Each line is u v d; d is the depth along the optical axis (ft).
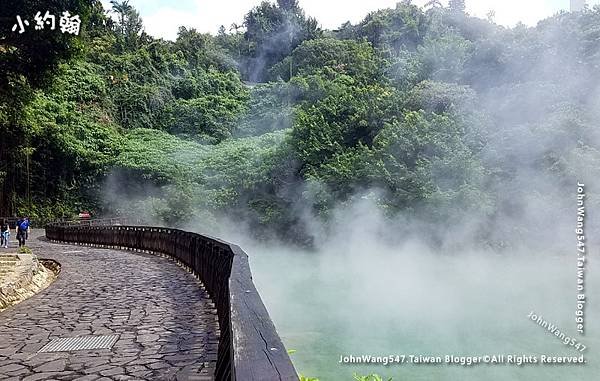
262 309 11.66
